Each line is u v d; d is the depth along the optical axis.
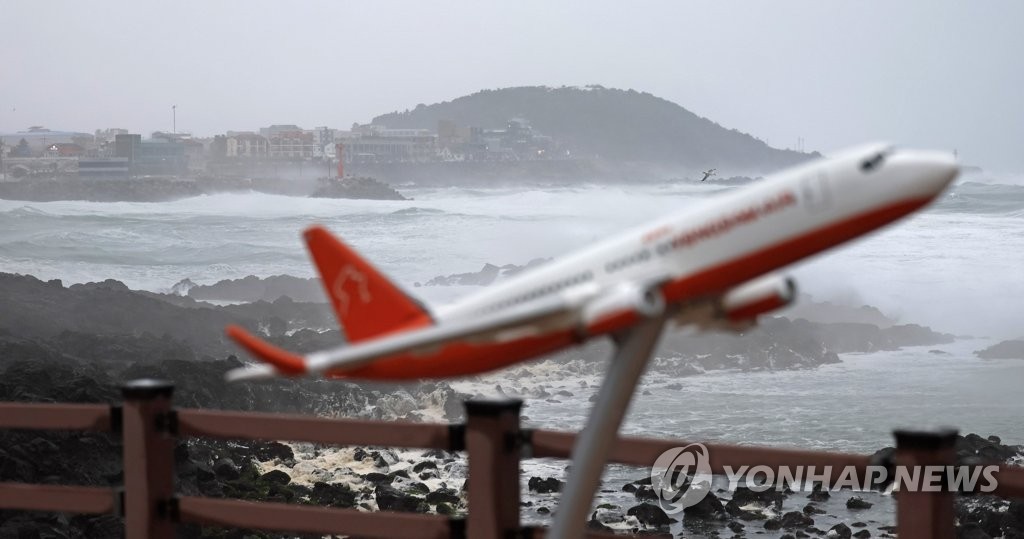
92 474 12.37
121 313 27.44
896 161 2.51
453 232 61.41
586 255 2.75
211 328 27.75
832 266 41.72
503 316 2.60
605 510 12.54
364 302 3.00
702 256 2.64
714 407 20.20
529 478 13.84
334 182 150.38
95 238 55.31
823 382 22.97
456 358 2.84
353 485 14.07
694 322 2.82
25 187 174.50
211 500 4.61
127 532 4.62
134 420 4.60
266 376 2.86
